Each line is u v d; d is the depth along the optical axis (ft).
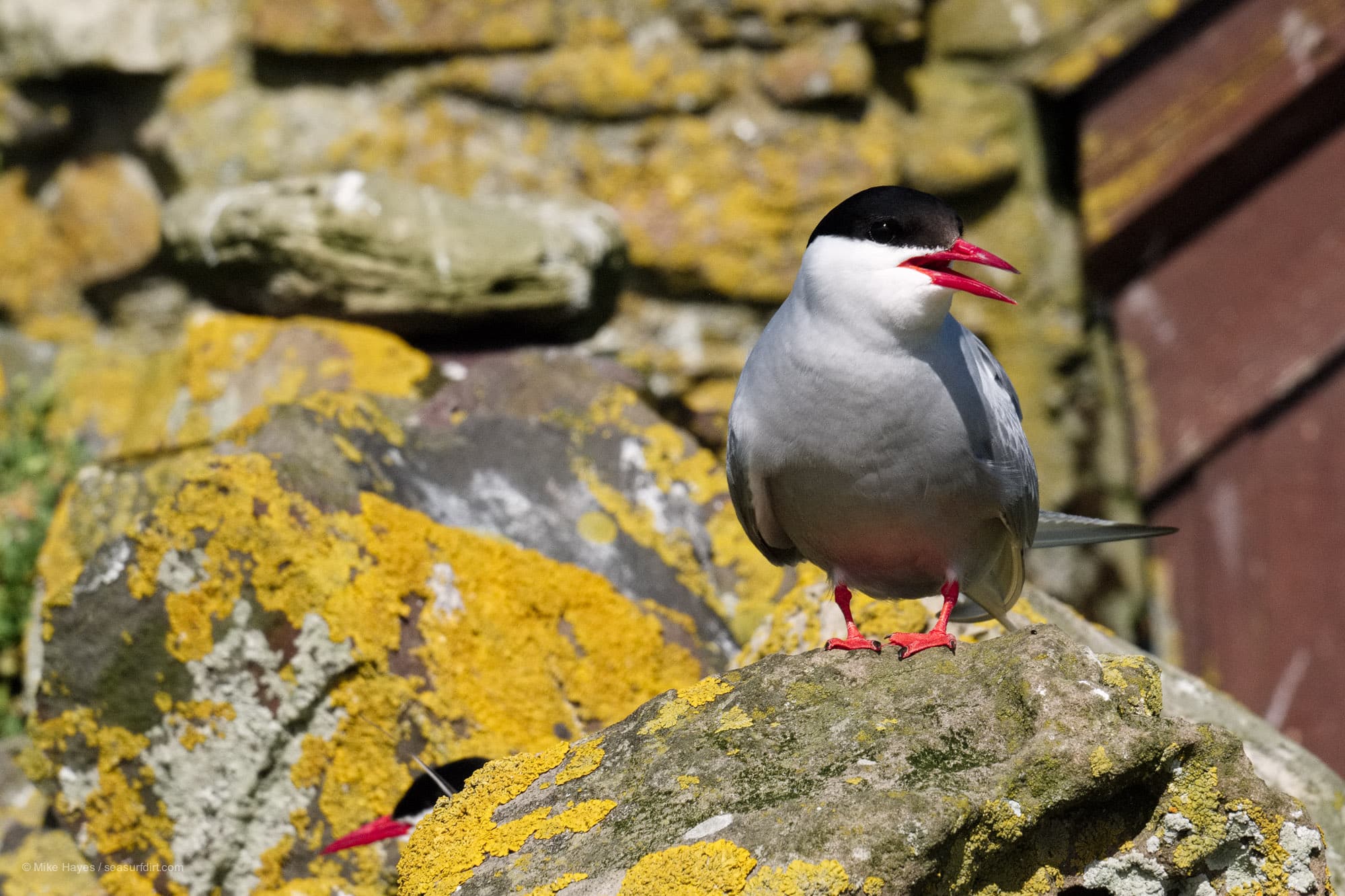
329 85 36.19
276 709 23.03
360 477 25.86
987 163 36.68
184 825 23.20
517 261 32.35
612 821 16.15
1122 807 15.74
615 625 25.30
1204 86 36.86
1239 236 38.19
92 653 23.31
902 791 15.05
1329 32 36.27
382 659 22.98
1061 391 37.35
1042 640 16.76
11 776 25.45
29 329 37.24
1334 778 23.00
